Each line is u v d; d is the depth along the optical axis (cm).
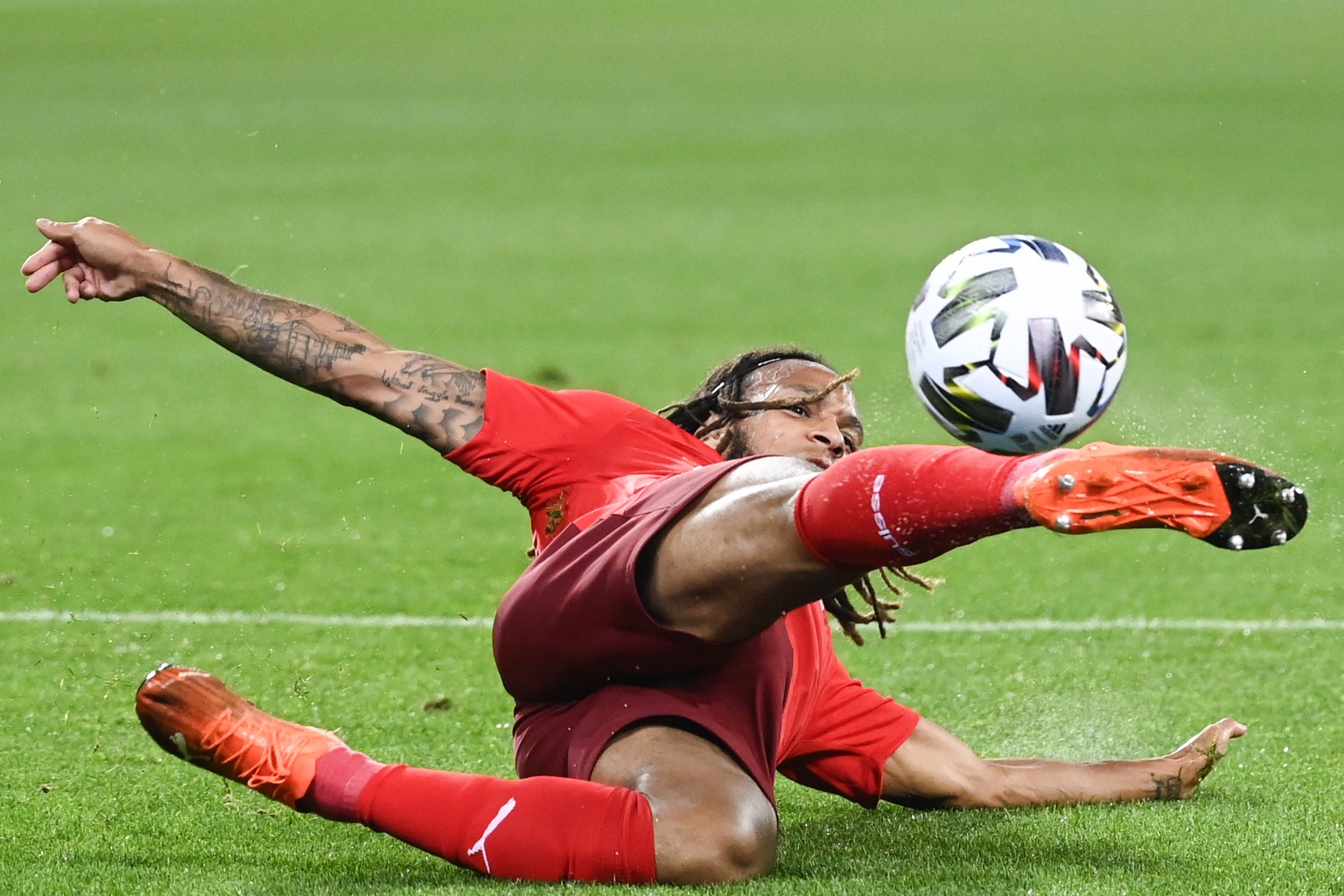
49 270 1636
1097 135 10050
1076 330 1431
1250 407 4031
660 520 1404
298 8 18612
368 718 2056
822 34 16738
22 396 4341
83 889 1427
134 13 17725
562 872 1385
